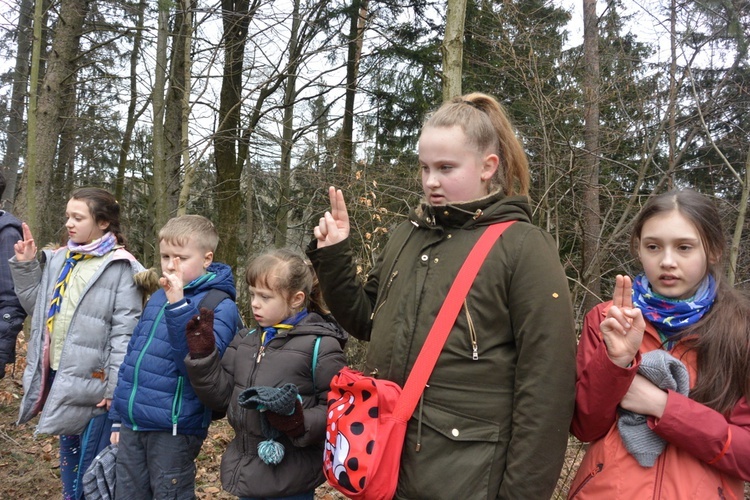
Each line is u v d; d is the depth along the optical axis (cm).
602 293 657
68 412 262
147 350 243
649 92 609
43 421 257
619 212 675
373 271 200
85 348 267
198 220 262
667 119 566
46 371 279
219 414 251
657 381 146
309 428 197
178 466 239
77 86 946
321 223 182
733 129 618
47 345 278
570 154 549
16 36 893
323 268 182
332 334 221
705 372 150
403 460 152
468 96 182
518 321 148
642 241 163
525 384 144
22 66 945
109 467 246
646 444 146
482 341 149
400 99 1128
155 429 237
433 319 155
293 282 221
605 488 151
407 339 158
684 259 154
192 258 255
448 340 150
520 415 143
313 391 215
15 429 427
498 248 153
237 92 921
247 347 228
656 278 159
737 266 549
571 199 600
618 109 647
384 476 147
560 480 340
